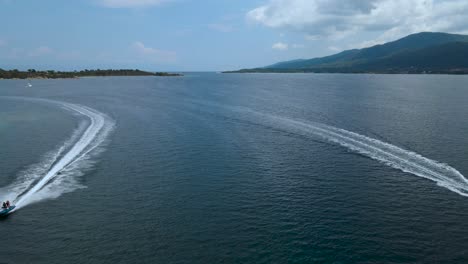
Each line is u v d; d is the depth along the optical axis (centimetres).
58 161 4862
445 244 2891
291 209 3469
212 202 3619
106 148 5525
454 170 4434
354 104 10475
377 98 12256
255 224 3184
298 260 2686
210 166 4675
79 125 7356
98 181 4156
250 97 12875
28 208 3472
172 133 6556
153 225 3164
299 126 7069
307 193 3831
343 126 6981
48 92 15225
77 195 3772
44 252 2777
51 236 2992
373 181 4138
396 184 4047
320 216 3334
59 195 3766
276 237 2981
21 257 2716
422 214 3366
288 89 17062
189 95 13700
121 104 10725
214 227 3133
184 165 4719
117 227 3130
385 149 5344
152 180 4194
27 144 5747
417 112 8738
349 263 2658
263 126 7131
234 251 2791
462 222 3216
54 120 7969
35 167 4606
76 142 5884
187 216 3325
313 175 4344
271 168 4594
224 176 4322
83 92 15212
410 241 2933
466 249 2827
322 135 6281
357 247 2850
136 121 7806
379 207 3506
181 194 3809
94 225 3162
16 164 4716
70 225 3162
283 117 8144
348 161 4844
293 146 5609
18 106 10350
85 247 2842
